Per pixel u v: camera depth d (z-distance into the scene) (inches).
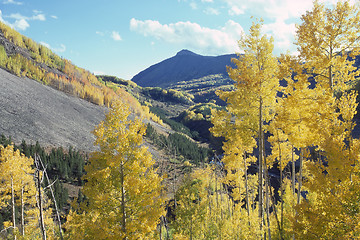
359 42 352.5
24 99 3412.9
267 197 478.6
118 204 463.5
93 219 450.9
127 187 440.1
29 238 581.9
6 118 2593.5
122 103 476.4
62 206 1246.9
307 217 290.2
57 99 4286.4
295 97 390.6
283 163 504.1
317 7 369.7
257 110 506.3
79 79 6914.4
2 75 3937.0
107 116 467.2
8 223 679.7
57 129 2933.1
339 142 280.7
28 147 1974.7
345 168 263.1
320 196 288.7
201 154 2765.7
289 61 392.5
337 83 390.9
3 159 642.8
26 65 5078.7
